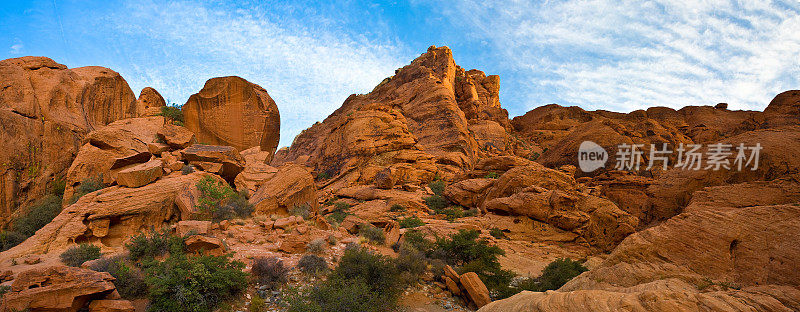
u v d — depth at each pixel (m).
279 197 21.22
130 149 26.22
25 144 26.17
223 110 37.66
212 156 22.30
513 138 102.19
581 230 26.30
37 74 32.44
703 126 82.38
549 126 115.06
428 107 84.06
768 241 8.08
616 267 9.38
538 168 34.03
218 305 9.21
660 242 9.45
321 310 9.28
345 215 31.77
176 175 19.31
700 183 36.34
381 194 41.62
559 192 28.28
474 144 79.19
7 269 10.17
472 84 113.56
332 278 11.32
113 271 9.45
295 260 13.00
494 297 12.49
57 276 7.95
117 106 40.81
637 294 6.04
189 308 8.70
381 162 57.62
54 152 28.81
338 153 66.94
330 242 15.66
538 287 13.91
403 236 19.23
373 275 11.97
